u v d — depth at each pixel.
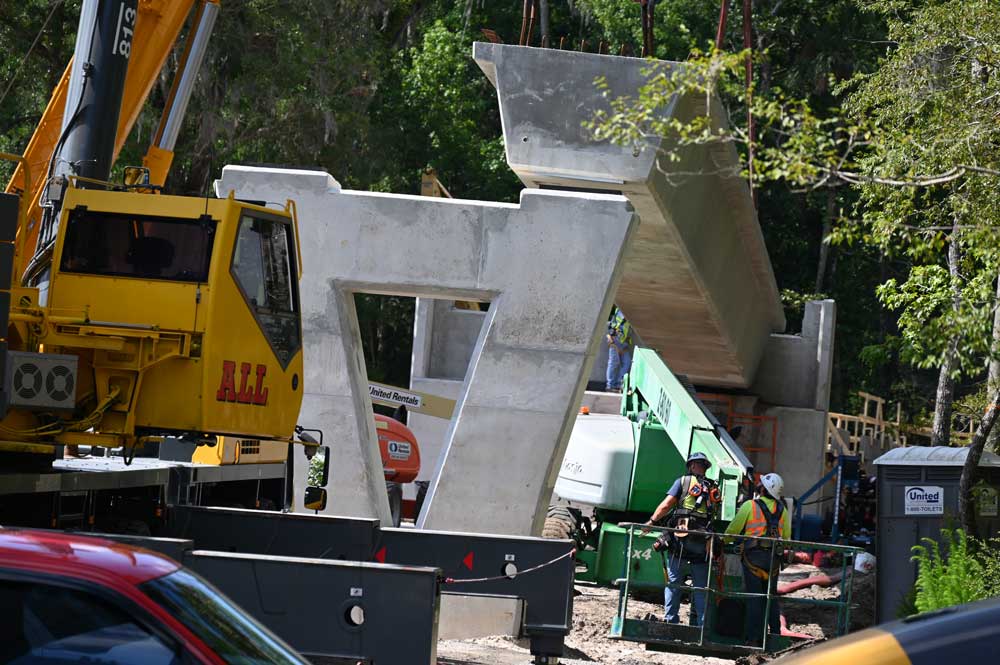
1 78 91.00
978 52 37.53
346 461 41.47
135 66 42.38
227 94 91.50
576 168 43.38
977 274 32.59
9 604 11.95
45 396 24.77
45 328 26.19
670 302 61.00
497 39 44.78
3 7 88.25
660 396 53.09
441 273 40.84
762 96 22.88
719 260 59.06
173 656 11.89
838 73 130.88
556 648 29.75
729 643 36.81
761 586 37.59
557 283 40.47
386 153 115.12
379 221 41.25
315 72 96.38
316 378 41.56
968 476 38.72
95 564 12.34
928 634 10.80
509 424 40.38
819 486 75.44
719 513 44.47
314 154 100.94
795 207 144.00
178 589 12.76
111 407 26.48
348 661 24.22
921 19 42.03
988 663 10.52
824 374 82.06
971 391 100.88
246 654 12.57
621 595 37.28
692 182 48.78
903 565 40.81
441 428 76.94
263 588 24.39
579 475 55.06
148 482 30.92
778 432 81.75
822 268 139.75
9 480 24.44
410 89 129.75
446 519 40.22
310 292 41.47
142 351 26.52
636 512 55.56
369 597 24.42
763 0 130.50
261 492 40.84
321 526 31.50
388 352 139.75
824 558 66.62
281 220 29.19
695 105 44.28
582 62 43.12
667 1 127.12
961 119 32.34
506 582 30.12
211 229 27.19
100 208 27.28
